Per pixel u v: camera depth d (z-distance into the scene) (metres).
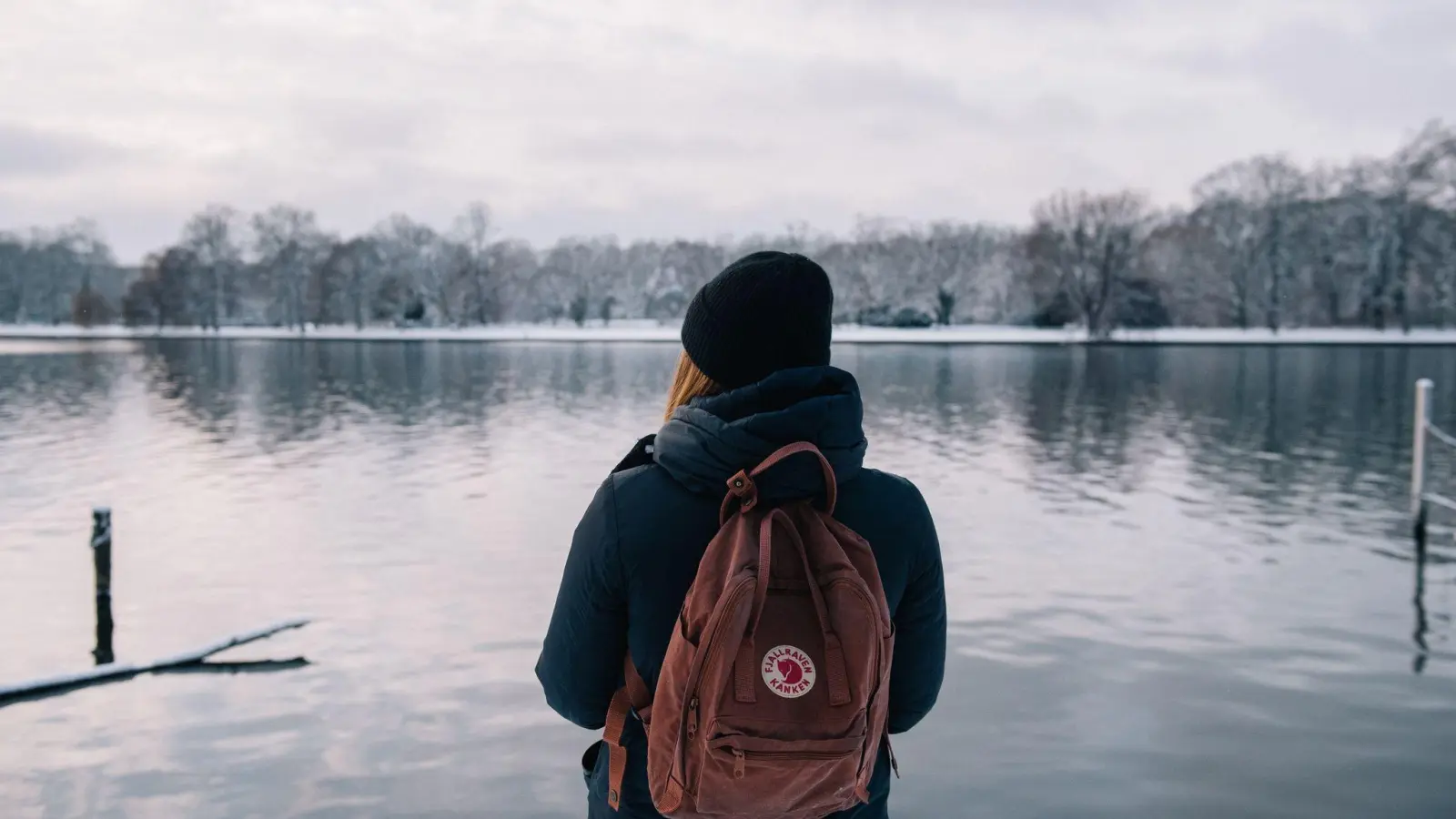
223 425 25.58
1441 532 12.80
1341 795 5.86
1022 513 14.10
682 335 1.89
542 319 125.75
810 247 126.75
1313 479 17.25
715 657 1.51
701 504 1.71
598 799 1.92
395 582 10.43
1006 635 8.68
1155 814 5.67
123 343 90.50
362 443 21.84
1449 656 8.12
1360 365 52.72
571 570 1.77
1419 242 88.38
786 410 1.64
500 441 22.11
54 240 143.50
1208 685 7.52
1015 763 6.29
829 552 1.59
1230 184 96.81
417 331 111.56
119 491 15.96
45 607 9.81
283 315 124.25
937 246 115.12
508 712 7.11
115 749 6.57
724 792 1.54
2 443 22.00
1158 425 25.55
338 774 6.20
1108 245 89.50
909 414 28.28
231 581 10.59
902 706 1.94
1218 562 11.20
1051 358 60.75
